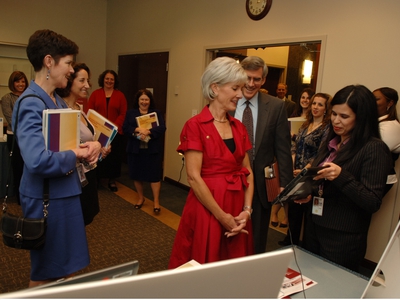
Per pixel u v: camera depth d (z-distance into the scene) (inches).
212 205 53.3
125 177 203.9
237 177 56.6
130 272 24.6
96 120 79.8
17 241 51.3
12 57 209.2
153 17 199.3
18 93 149.0
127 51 225.1
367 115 53.8
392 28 99.7
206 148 54.7
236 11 148.9
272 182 71.6
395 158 92.7
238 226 55.6
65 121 52.8
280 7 130.4
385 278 31.7
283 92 173.2
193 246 56.2
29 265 97.4
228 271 19.3
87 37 238.2
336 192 56.1
